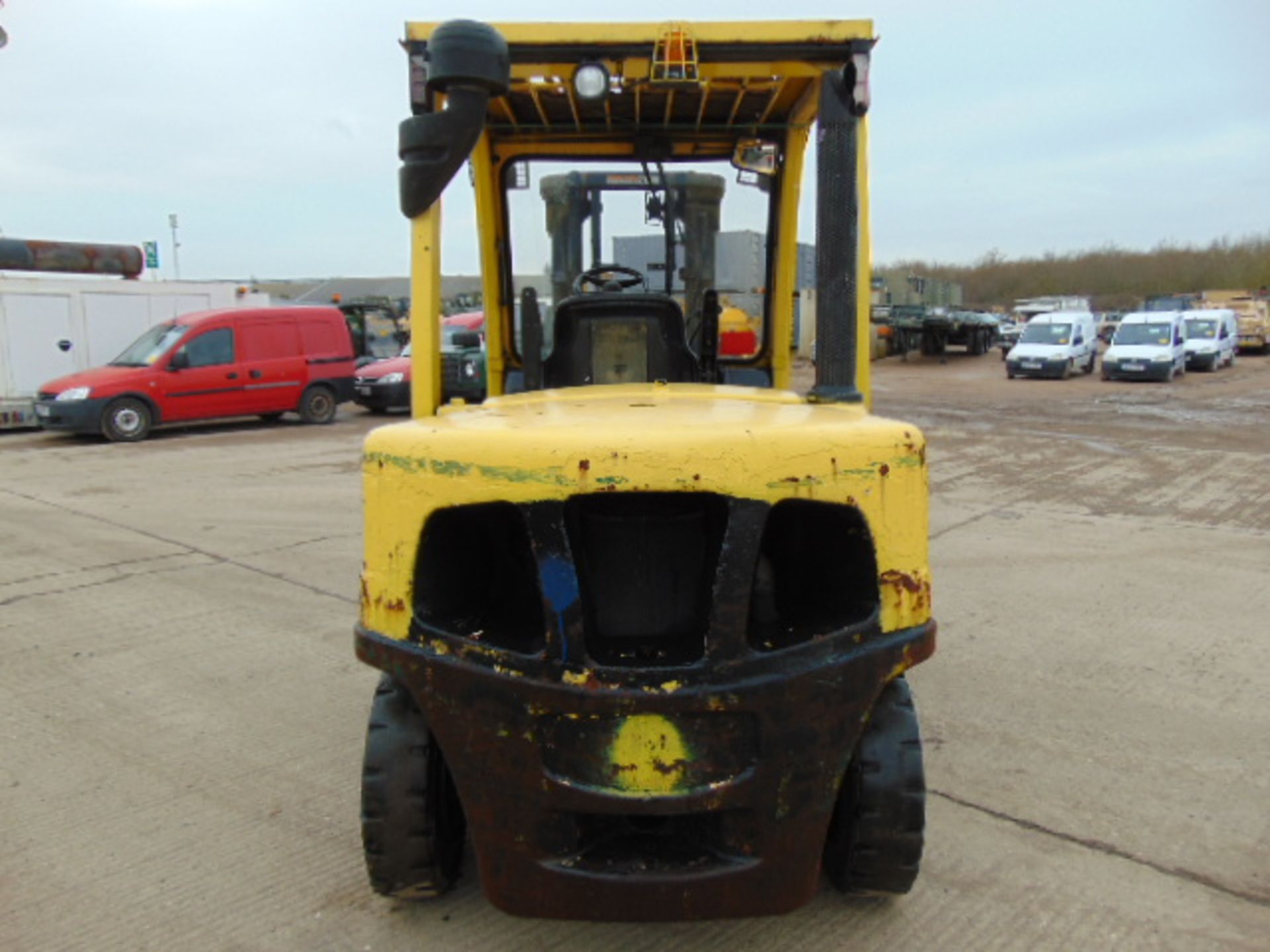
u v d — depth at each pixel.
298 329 16.64
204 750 4.15
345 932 2.92
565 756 2.45
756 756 2.44
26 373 16.20
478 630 2.61
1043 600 6.19
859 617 2.56
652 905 2.47
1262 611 5.95
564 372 4.08
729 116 4.27
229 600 6.27
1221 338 32.19
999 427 15.98
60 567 7.07
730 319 4.54
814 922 2.94
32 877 3.21
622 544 2.65
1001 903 3.03
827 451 2.44
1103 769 3.92
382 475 2.53
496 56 2.64
